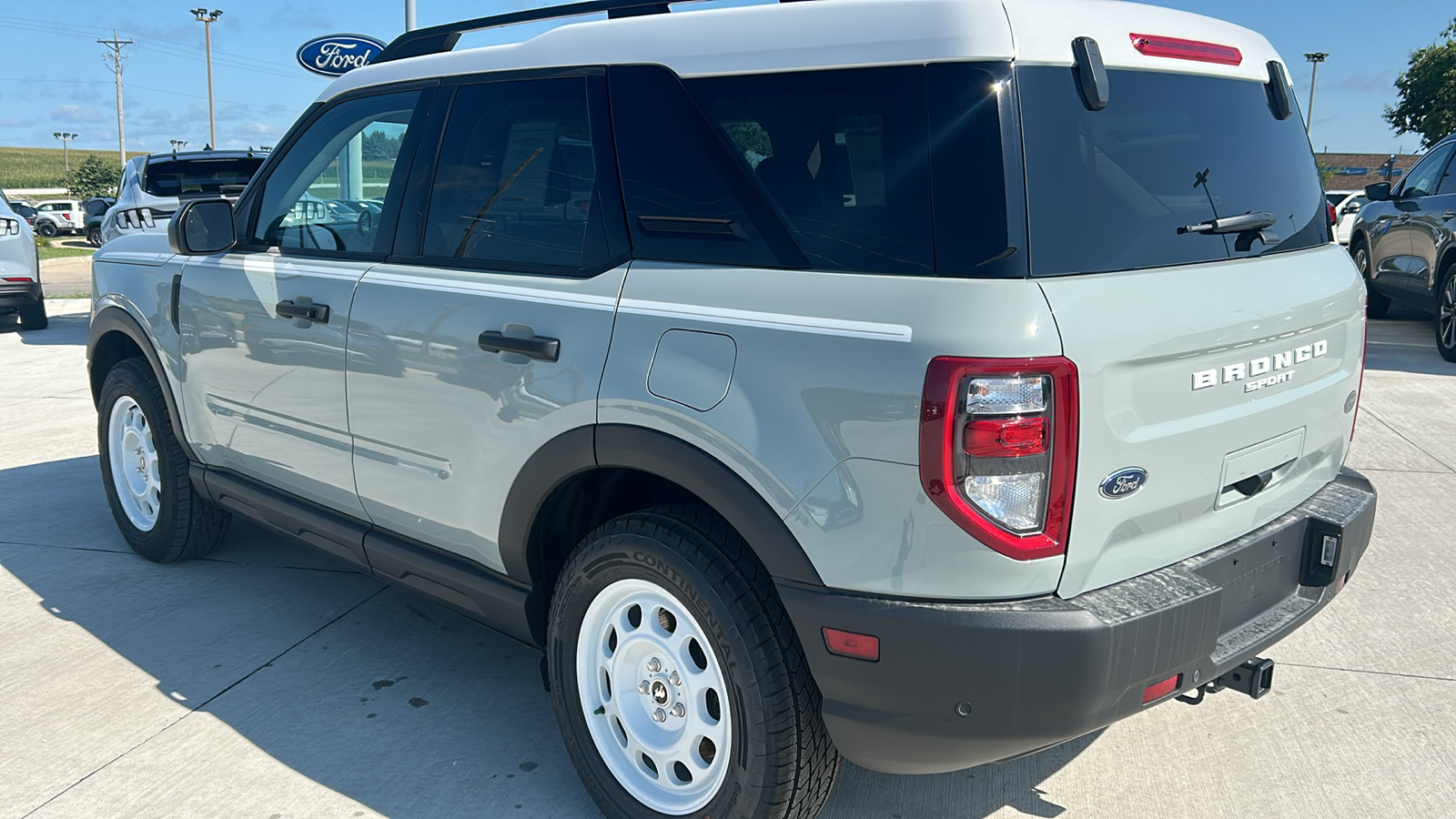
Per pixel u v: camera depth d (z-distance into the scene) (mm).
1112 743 3020
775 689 2248
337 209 3314
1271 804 2713
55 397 7805
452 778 2857
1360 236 10836
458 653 3605
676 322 2328
